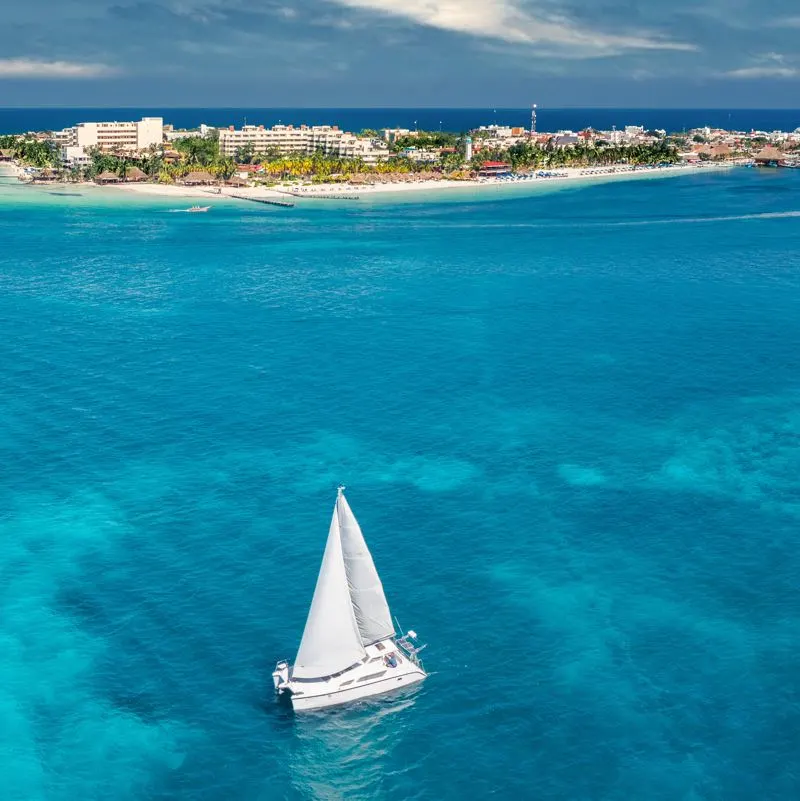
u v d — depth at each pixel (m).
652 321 158.12
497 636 69.75
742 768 57.41
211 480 94.94
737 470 97.19
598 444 103.88
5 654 67.75
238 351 140.50
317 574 77.94
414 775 57.16
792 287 185.88
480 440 105.06
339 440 105.12
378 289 187.00
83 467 97.81
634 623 71.31
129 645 68.88
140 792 56.09
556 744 59.41
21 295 180.12
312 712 62.28
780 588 75.88
